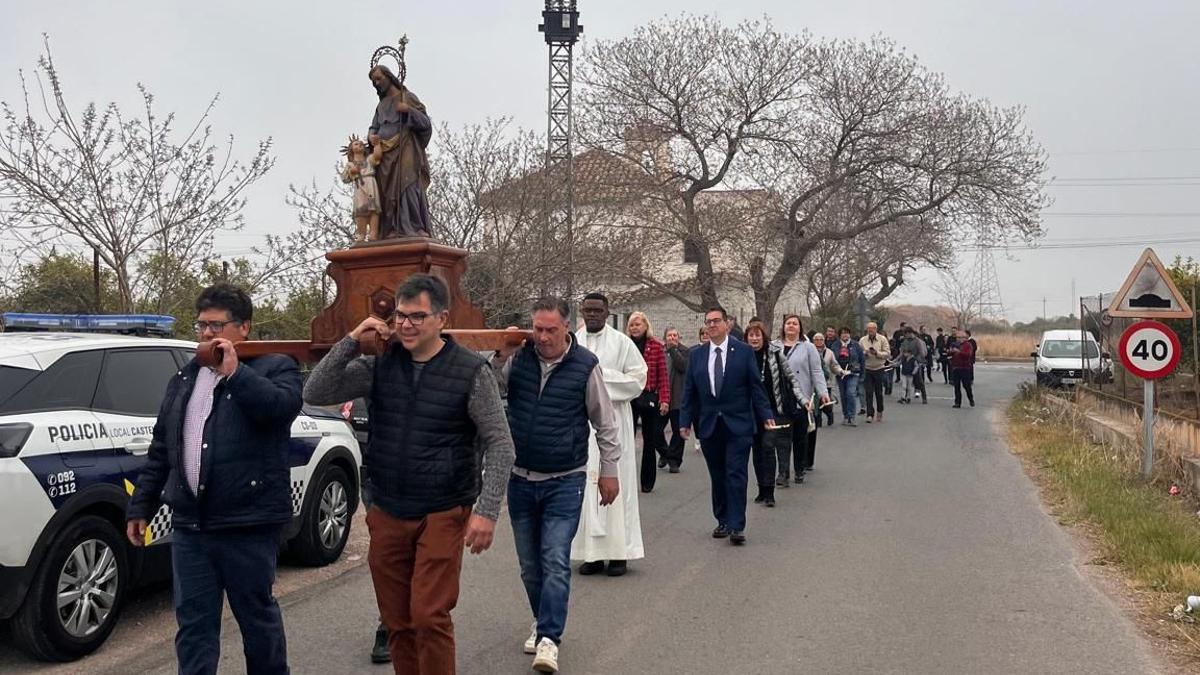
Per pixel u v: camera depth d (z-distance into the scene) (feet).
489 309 57.36
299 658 18.66
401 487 14.29
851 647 18.88
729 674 17.48
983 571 24.75
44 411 18.51
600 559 24.20
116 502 19.20
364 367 14.51
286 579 24.63
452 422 14.28
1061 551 26.96
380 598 14.87
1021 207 99.45
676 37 99.19
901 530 29.96
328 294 50.26
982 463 45.55
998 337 233.55
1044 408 64.64
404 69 18.43
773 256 108.99
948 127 97.86
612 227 87.04
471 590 23.57
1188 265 62.39
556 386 18.07
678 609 21.58
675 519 32.22
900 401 84.33
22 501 17.29
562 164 67.21
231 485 13.82
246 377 13.74
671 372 43.47
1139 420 41.93
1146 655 18.26
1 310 41.29
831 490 37.86
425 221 18.12
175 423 14.11
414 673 14.97
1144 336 36.70
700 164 100.68
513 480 18.31
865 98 97.19
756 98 98.43
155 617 21.43
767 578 24.22
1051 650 18.60
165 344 22.15
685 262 108.37
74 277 42.63
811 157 98.63
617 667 17.90
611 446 18.67
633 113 97.86
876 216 103.30
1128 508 30.60
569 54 116.26
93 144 37.32
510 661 18.39
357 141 17.92
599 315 24.56
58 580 18.01
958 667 17.71
